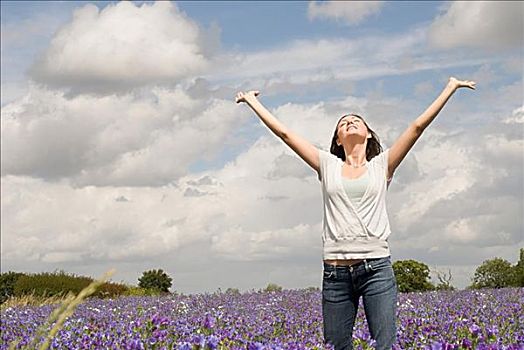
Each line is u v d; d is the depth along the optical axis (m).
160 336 7.04
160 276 34.62
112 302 18.48
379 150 6.70
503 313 11.70
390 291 6.03
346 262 6.07
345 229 6.05
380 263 6.01
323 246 6.25
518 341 7.67
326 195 6.23
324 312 6.32
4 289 28.03
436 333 8.71
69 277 29.14
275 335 9.83
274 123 6.50
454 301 15.14
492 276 26.81
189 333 8.16
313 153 6.36
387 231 6.12
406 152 6.17
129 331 8.38
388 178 6.28
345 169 6.22
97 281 3.88
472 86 6.09
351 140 6.26
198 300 17.81
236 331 9.29
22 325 11.59
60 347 7.51
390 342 6.00
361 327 10.09
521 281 26.22
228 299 18.03
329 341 6.34
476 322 10.25
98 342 7.62
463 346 6.13
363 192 6.06
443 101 6.06
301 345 6.93
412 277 25.66
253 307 15.15
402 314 12.25
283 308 14.34
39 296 26.75
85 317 12.79
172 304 16.53
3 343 8.96
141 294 28.81
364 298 6.11
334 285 6.18
